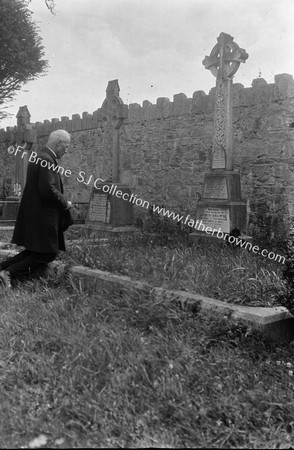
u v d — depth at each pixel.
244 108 8.69
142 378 2.89
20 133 11.76
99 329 3.54
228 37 7.49
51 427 2.45
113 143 9.09
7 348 3.46
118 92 9.07
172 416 2.59
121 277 4.66
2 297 4.76
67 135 5.42
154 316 3.77
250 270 4.95
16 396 2.79
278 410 2.78
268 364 3.34
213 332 3.60
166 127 10.52
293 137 8.06
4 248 6.99
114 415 2.56
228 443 2.44
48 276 5.29
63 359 3.13
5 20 15.12
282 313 3.73
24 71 16.14
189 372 2.98
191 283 4.39
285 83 8.05
